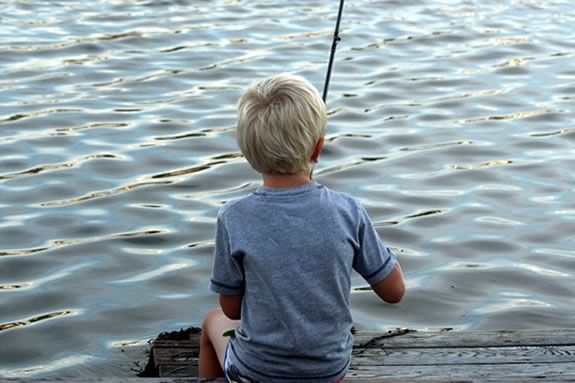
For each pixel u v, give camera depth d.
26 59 12.20
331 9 15.24
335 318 3.19
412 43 13.39
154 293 6.65
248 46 13.06
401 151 9.47
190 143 9.59
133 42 13.09
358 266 3.28
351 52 12.89
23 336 6.04
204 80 11.62
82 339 6.04
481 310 6.49
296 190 3.19
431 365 4.33
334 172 8.91
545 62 12.61
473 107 10.84
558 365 4.27
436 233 7.68
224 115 10.42
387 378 3.95
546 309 6.52
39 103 10.65
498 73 12.12
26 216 7.83
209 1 15.61
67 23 13.92
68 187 8.43
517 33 14.00
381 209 8.14
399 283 3.35
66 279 6.80
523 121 10.40
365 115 10.50
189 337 5.02
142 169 8.91
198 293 6.66
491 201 8.32
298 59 12.52
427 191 8.52
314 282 3.14
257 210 3.18
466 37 13.75
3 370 5.68
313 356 3.17
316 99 3.13
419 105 10.87
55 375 5.62
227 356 3.39
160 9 14.98
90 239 7.45
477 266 7.14
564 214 8.05
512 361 4.33
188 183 8.62
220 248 3.23
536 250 7.41
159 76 11.71
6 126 9.88
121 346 5.96
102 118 10.23
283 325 3.15
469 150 9.51
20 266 6.98
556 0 16.12
